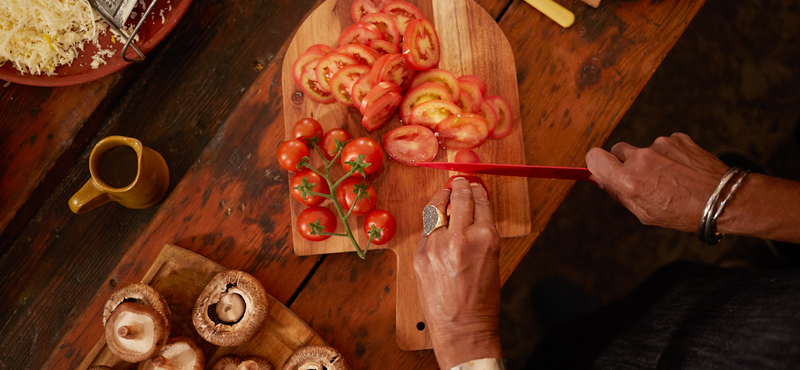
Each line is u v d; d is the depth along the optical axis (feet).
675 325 2.01
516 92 2.49
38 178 2.61
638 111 3.60
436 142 2.38
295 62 2.43
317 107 2.47
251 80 2.82
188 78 2.80
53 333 2.70
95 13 2.41
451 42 2.49
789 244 3.31
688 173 1.99
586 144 2.54
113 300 2.26
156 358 2.15
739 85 3.58
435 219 2.03
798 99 3.57
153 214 2.78
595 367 2.24
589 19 2.57
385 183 2.44
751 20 3.58
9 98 2.60
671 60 3.60
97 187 2.27
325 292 2.48
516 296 3.52
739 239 3.47
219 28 2.79
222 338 2.20
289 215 2.55
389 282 2.49
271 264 2.52
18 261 2.72
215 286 2.25
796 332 1.60
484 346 1.91
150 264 2.51
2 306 2.70
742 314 1.78
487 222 2.01
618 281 3.51
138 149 2.30
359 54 2.37
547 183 2.50
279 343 2.36
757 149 3.58
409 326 2.41
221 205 2.55
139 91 2.79
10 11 2.36
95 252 2.76
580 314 3.48
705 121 3.58
